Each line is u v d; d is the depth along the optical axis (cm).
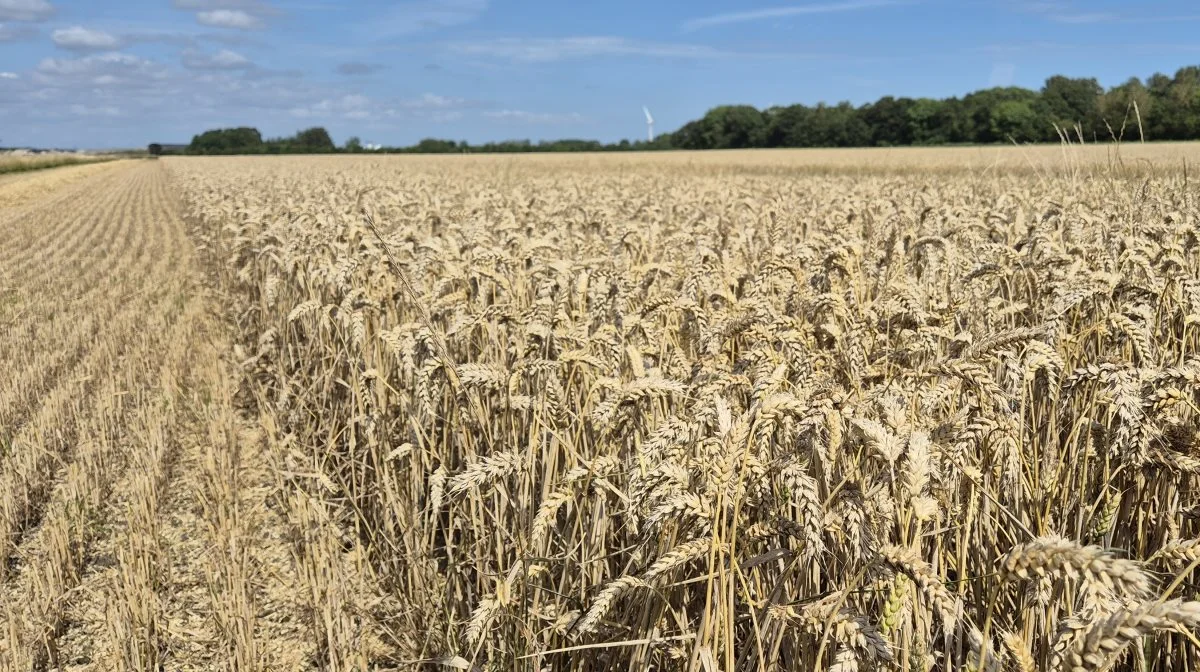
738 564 259
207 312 1341
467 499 446
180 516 663
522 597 367
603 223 1024
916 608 250
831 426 250
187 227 2617
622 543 371
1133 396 267
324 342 714
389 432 558
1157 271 517
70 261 1962
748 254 768
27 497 672
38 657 491
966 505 302
